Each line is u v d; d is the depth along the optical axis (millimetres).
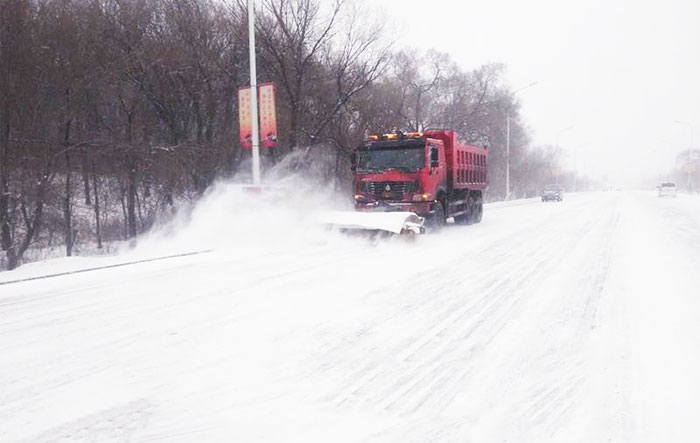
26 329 5125
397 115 24672
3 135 15461
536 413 3428
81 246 18594
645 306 5918
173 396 3619
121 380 3883
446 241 12250
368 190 14305
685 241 11461
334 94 21797
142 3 20297
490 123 46500
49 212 17359
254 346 4609
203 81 21094
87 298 6379
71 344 4668
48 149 16562
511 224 17547
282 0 19266
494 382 3918
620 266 8539
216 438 3070
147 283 7242
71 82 17078
